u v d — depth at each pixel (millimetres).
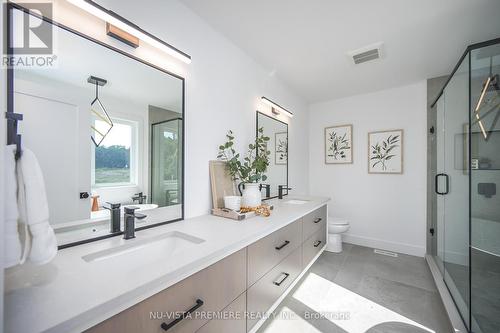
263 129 2453
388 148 3094
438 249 2498
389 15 1594
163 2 1373
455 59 2234
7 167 590
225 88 1900
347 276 2293
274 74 2633
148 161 1333
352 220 3381
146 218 1321
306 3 1488
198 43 1629
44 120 923
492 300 1509
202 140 1680
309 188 3738
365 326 1562
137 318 683
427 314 1690
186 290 847
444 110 2283
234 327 1118
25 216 635
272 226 1419
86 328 569
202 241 1116
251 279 1249
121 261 1020
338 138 3500
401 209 3010
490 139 1703
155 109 1356
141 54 1278
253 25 1734
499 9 1503
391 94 3080
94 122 1093
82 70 1036
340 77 2713
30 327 489
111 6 1120
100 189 1124
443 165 2326
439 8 1510
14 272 674
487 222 1645
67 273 751
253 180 1932
